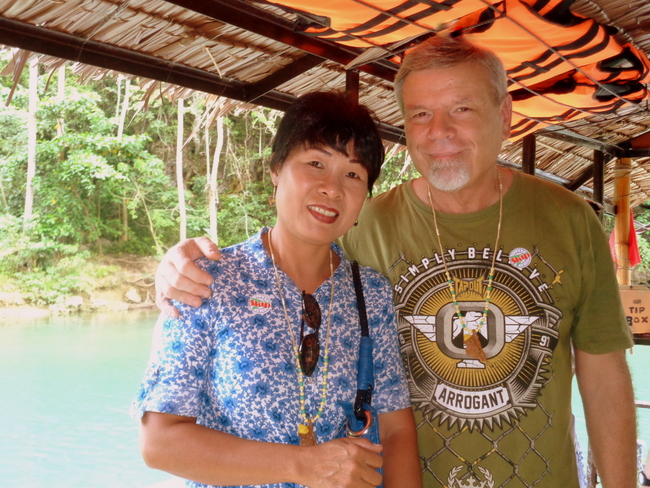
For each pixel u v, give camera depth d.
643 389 6.94
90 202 18.92
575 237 1.71
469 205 1.73
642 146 5.50
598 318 1.71
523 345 1.64
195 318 1.25
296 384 1.29
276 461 1.17
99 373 9.42
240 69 3.01
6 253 17.03
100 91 18.78
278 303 1.32
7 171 18.11
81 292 17.50
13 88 2.69
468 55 1.60
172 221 19.31
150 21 2.51
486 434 1.62
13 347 11.54
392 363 1.46
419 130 1.65
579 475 1.84
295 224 1.34
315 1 2.07
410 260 1.73
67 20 2.39
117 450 5.98
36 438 6.33
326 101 1.36
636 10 2.63
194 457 1.17
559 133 4.94
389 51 2.58
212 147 20.58
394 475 1.41
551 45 2.56
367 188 1.41
